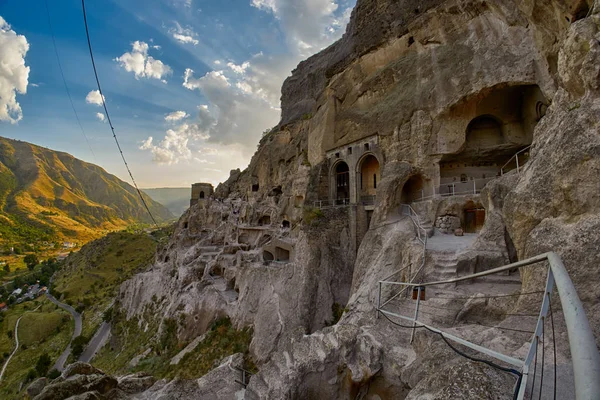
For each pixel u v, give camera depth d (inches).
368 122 1081.4
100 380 455.8
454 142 905.5
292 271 997.2
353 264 1009.5
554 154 316.5
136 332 1540.4
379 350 362.3
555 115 369.4
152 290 1761.8
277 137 2124.8
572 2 468.8
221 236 1863.9
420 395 217.9
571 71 332.5
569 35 339.3
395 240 716.7
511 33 776.3
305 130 1806.1
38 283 4111.7
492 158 979.3
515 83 772.6
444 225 833.5
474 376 201.2
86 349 1765.5
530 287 301.9
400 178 911.0
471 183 975.6
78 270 3740.2
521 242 344.5
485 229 572.7
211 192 2674.7
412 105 953.5
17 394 1478.8
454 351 272.5
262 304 983.0
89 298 2797.7
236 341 978.7
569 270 264.8
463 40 869.8
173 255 1964.8
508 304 382.0
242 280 1151.6
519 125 909.2
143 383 516.4
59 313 2500.0
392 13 1079.0
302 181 1386.6
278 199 1935.3
